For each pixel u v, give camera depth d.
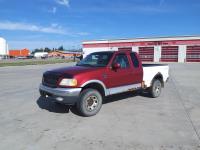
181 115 6.81
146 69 8.67
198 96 9.65
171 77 17.14
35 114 6.91
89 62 7.74
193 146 4.70
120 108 7.59
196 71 22.84
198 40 46.59
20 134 5.32
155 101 8.63
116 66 7.23
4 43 84.75
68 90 6.31
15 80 15.23
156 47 51.03
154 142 4.88
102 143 4.84
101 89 7.14
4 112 7.13
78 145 4.74
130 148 4.60
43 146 4.70
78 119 6.43
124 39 54.66
